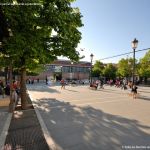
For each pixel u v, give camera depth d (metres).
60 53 14.34
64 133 9.42
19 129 9.73
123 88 40.94
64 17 10.55
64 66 90.06
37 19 9.50
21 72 15.88
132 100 21.75
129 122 11.55
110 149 7.50
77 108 16.44
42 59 13.66
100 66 80.38
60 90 36.34
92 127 10.50
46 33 10.81
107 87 46.66
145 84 63.53
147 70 60.16
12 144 7.68
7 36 8.82
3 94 21.38
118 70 71.44
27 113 13.87
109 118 12.60
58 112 14.67
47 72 84.81
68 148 7.57
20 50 9.33
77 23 12.93
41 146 7.52
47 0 10.31
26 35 8.90
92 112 14.64
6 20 8.31
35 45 9.45
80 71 93.56
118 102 20.12
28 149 7.20
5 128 9.66
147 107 16.91
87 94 28.47
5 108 15.41
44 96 25.58
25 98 15.75
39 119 11.85
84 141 8.34
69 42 14.07
